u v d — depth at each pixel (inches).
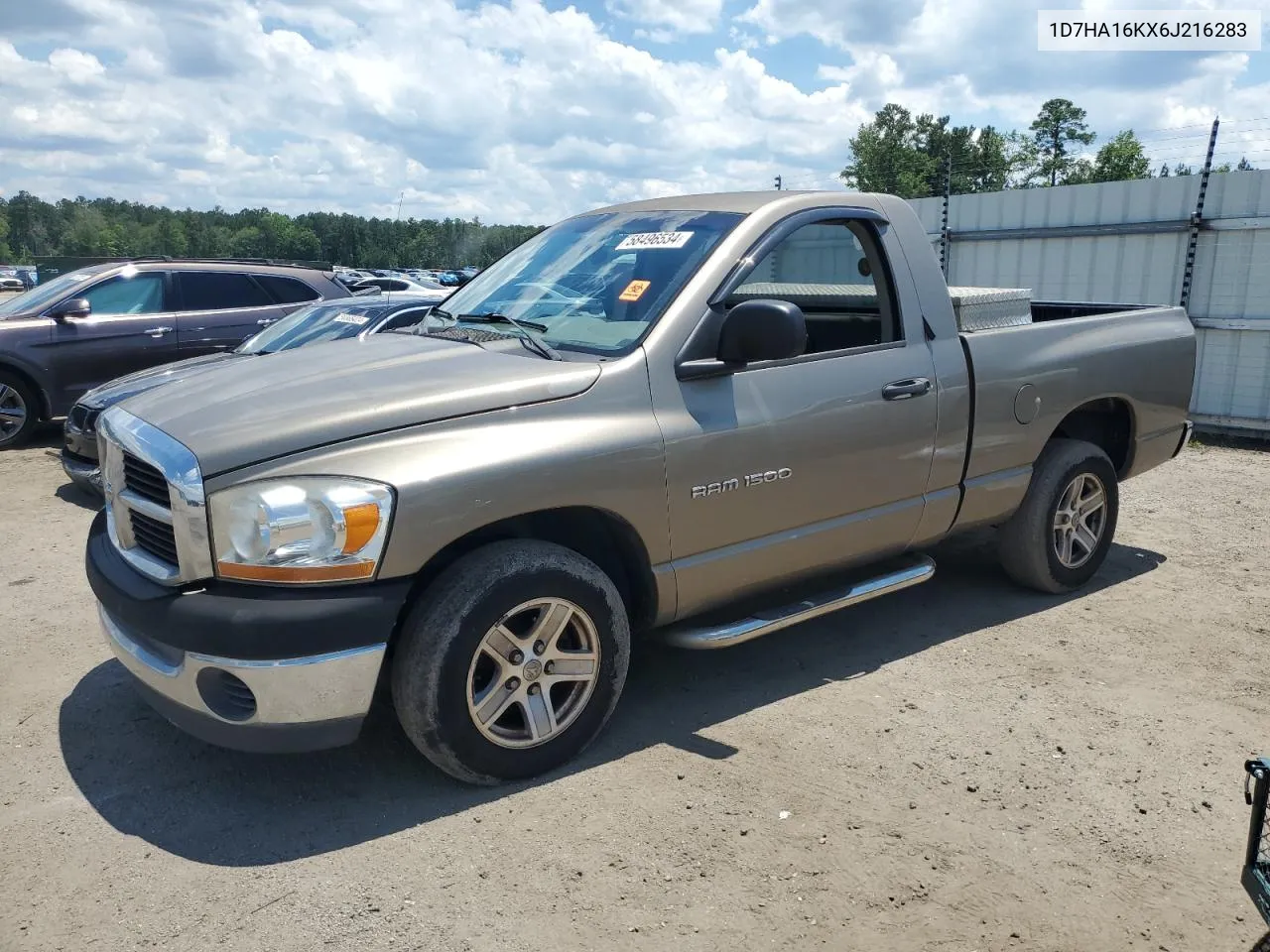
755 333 137.3
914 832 123.6
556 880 113.8
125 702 160.4
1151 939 105.7
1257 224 372.8
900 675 169.5
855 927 106.7
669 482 140.3
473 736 127.1
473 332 156.0
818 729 150.0
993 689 164.2
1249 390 384.8
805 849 119.9
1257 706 158.6
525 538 133.8
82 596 213.6
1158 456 223.5
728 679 167.8
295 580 116.3
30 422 380.8
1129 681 167.5
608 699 139.9
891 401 164.9
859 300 177.0
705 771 137.7
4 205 6289.4
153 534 129.2
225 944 103.2
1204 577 221.1
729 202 166.1
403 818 126.2
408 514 118.9
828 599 165.5
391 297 331.0
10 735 149.7
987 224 458.6
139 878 114.4
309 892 111.7
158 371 298.0
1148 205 405.4
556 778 135.6
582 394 134.7
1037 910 109.9
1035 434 190.7
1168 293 402.6
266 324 414.0
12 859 118.3
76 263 653.3
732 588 154.1
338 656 116.9
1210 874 116.6
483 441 126.3
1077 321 201.6
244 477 117.8
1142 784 135.4
